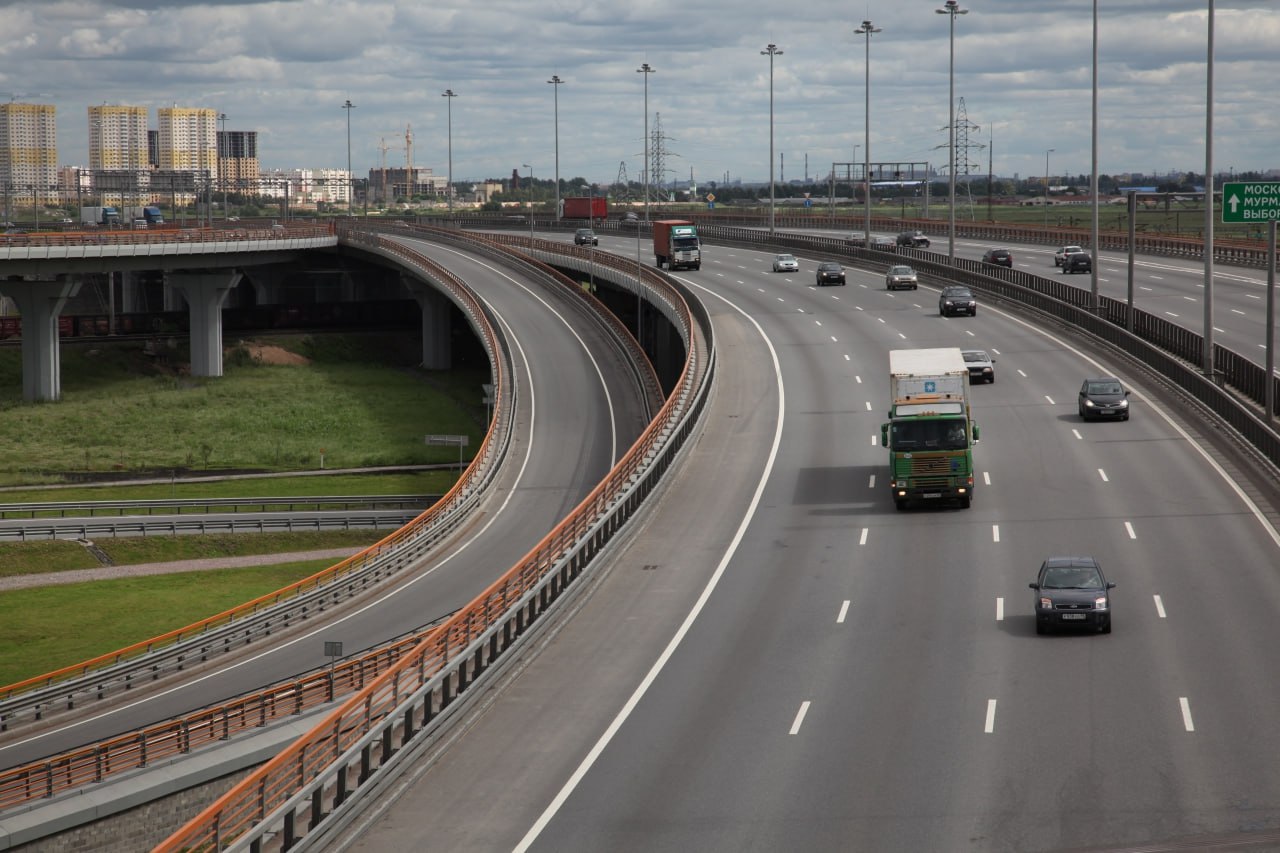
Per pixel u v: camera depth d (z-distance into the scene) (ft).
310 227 622.95
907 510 196.03
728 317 388.98
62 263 471.62
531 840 89.66
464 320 598.75
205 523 298.15
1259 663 124.16
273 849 90.07
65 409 463.01
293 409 463.01
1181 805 91.04
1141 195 364.17
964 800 93.50
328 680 165.27
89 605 249.14
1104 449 229.45
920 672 124.98
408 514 309.83
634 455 214.90
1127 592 151.64
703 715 114.83
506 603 136.87
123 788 139.44
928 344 333.42
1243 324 342.44
